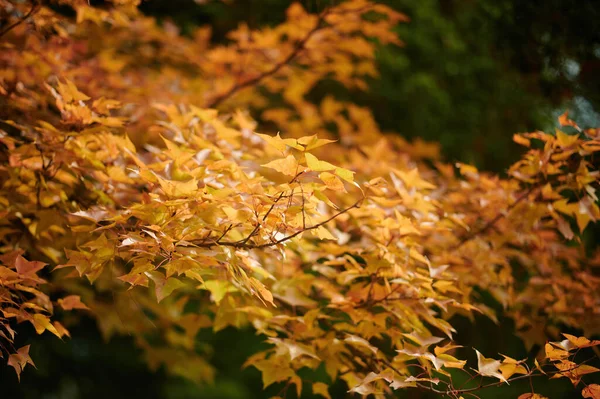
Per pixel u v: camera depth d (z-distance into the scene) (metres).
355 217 2.58
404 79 6.29
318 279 2.50
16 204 2.35
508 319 4.88
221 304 2.45
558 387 7.15
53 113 2.87
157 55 4.40
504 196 2.67
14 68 2.84
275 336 2.37
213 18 5.82
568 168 2.52
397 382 1.85
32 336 5.01
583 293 2.87
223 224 1.86
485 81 6.04
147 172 1.83
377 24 3.58
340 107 4.40
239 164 2.59
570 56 4.01
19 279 1.85
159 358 4.36
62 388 7.07
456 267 2.71
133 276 1.73
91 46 3.84
